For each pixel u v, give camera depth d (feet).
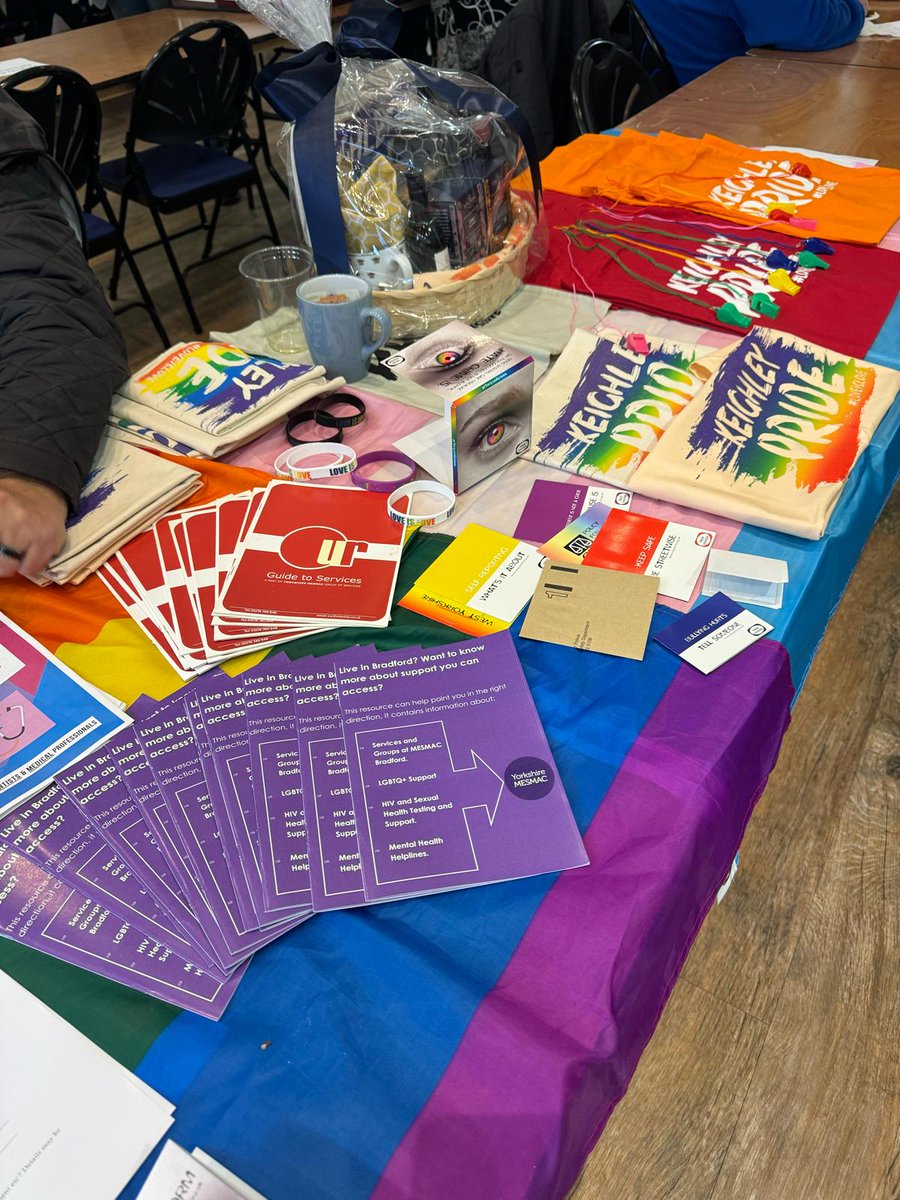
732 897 4.39
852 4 7.28
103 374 3.15
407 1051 1.61
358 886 1.86
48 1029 1.66
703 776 2.06
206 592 2.62
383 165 3.69
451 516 2.88
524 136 3.95
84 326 3.26
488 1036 1.62
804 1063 3.84
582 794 2.04
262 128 9.46
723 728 2.17
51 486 2.74
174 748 2.16
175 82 7.75
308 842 1.94
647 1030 1.90
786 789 4.84
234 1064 1.60
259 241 10.68
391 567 2.65
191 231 9.42
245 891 1.86
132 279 10.14
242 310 9.43
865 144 5.52
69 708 2.28
